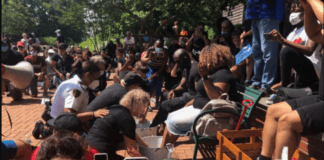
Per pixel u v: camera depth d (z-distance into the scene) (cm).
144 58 773
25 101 911
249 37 557
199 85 406
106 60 1295
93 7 1942
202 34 760
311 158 297
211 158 464
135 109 355
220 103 352
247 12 474
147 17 1962
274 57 451
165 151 377
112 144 351
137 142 397
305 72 354
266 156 266
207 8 1697
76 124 294
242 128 400
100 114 358
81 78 395
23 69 232
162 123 527
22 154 271
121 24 2059
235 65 562
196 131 374
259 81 503
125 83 445
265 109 393
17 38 4294
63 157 193
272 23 449
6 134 589
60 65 915
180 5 1686
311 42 323
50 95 1016
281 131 248
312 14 260
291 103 260
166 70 779
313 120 235
